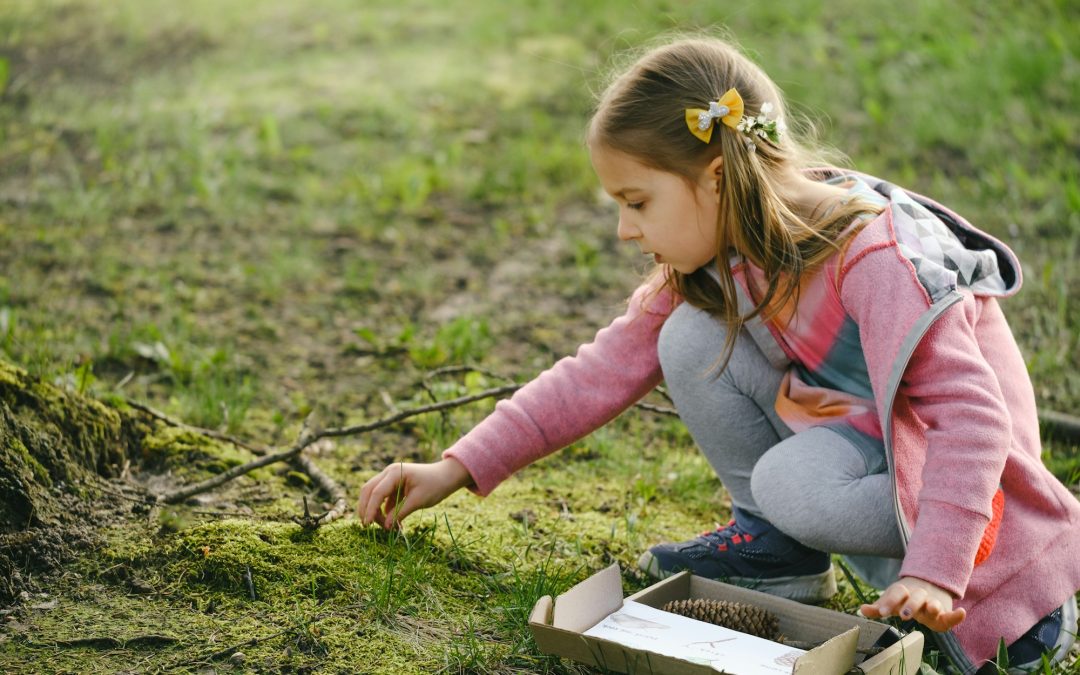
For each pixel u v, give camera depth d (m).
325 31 7.17
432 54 6.69
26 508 2.17
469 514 2.54
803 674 1.66
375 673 1.91
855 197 2.01
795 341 2.08
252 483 2.60
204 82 6.15
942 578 1.75
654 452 3.05
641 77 2.03
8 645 1.94
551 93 6.00
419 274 4.23
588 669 1.94
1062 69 5.63
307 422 2.83
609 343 2.33
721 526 2.63
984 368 1.85
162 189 4.79
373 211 4.77
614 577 2.02
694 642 1.88
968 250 2.01
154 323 3.67
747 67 2.09
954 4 6.61
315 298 4.02
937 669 2.00
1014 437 2.00
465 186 5.01
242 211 4.66
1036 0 6.55
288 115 5.66
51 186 4.75
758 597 2.05
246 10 7.65
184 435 2.72
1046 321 3.56
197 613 2.07
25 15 7.34
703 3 7.05
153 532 2.28
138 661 1.92
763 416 2.22
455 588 2.22
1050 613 1.99
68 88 5.96
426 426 3.09
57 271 4.01
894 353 1.86
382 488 2.21
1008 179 4.68
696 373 2.19
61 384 2.67
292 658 1.95
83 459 2.42
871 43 6.33
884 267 1.91
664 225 2.03
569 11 7.27
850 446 2.02
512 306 4.02
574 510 2.66
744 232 2.00
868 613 1.75
